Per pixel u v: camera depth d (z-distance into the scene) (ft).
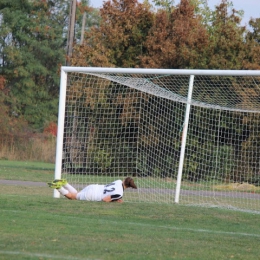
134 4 339.36
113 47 333.83
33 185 222.69
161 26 328.08
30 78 631.56
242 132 253.44
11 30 637.30
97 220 128.36
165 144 252.62
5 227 110.63
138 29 335.67
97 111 242.99
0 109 465.47
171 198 195.11
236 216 150.00
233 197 212.23
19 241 96.43
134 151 250.16
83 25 448.24
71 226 116.26
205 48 314.96
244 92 218.38
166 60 317.22
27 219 122.62
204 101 228.43
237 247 103.76
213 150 253.24
